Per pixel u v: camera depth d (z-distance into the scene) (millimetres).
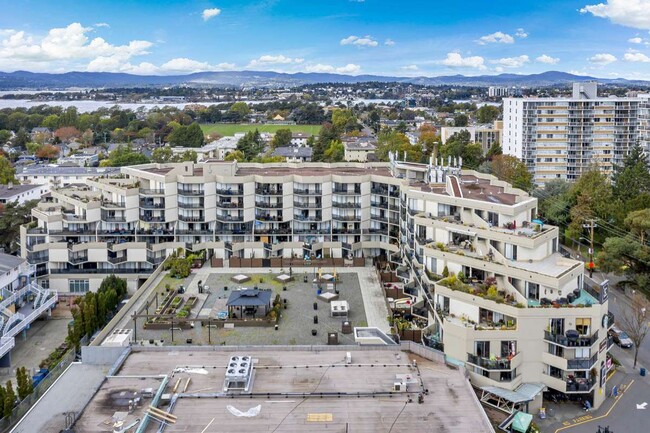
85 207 145500
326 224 149875
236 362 77375
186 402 71000
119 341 93188
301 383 75812
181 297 119562
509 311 85250
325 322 108500
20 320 116312
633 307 118125
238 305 107750
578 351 83938
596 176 181000
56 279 142875
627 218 146875
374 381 76562
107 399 71875
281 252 148750
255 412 69000
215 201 149750
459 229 100312
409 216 120938
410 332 99812
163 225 148750
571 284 89375
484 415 67625
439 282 94188
